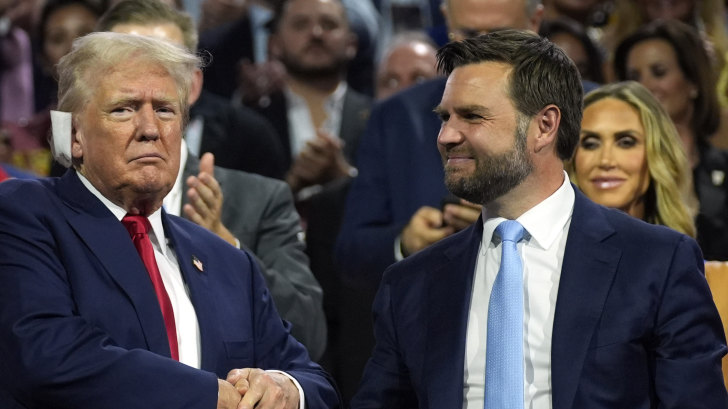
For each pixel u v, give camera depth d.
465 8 9.45
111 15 9.22
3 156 12.34
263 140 11.78
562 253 6.83
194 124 11.35
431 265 7.14
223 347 6.80
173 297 6.82
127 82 6.66
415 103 9.65
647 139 8.71
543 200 6.88
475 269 6.98
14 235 6.51
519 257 6.76
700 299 6.62
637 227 6.85
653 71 11.08
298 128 13.37
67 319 6.34
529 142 6.76
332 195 11.38
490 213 7.01
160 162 6.70
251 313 7.16
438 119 9.52
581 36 12.14
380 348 7.20
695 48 11.06
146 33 9.12
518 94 6.73
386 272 7.33
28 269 6.44
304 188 12.12
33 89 14.58
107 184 6.70
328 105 13.46
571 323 6.57
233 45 14.63
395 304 7.17
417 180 9.41
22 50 14.59
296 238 9.41
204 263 7.07
